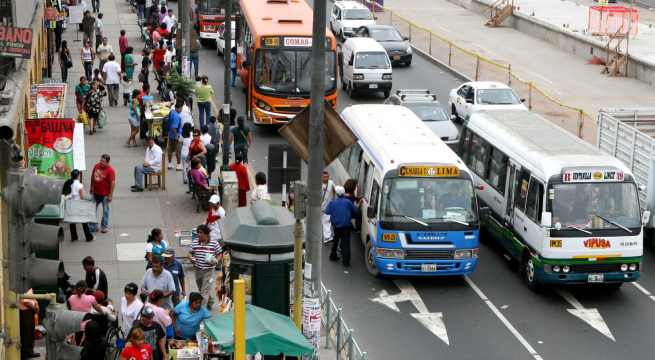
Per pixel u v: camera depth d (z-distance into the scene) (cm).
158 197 3484
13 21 2791
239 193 3306
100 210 3312
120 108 4703
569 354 2466
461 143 3556
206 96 4316
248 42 4794
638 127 3497
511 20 7638
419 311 2719
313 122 1861
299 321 1905
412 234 2819
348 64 5384
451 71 6025
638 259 2780
